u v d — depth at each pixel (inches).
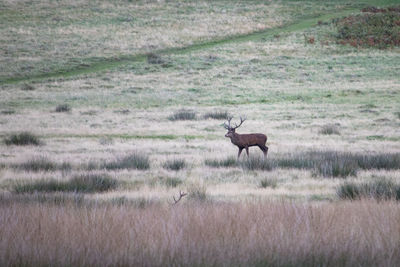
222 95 3265.3
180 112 2620.6
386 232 413.7
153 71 4055.1
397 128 2196.1
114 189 1018.1
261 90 3398.1
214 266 336.8
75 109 2878.9
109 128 2293.3
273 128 2251.5
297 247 367.6
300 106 2864.2
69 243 381.1
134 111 2819.9
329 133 2103.8
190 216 474.6
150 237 396.5
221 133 2145.7
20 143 1856.5
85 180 1029.8
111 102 3107.8
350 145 1795.0
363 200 687.7
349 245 374.6
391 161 1317.7
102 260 343.6
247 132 2140.7
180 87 3540.8
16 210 536.7
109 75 3929.6
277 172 1246.3
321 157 1392.7
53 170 1278.3
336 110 2719.0
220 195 902.4
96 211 518.6
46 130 2236.7
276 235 399.5
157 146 1803.6
